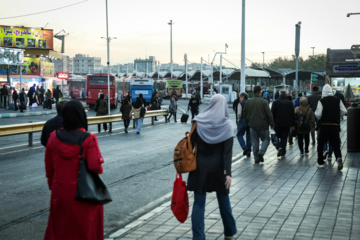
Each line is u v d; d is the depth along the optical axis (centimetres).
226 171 518
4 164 1241
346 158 1308
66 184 420
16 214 728
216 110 520
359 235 578
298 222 639
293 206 734
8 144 1722
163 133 2233
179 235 586
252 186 900
